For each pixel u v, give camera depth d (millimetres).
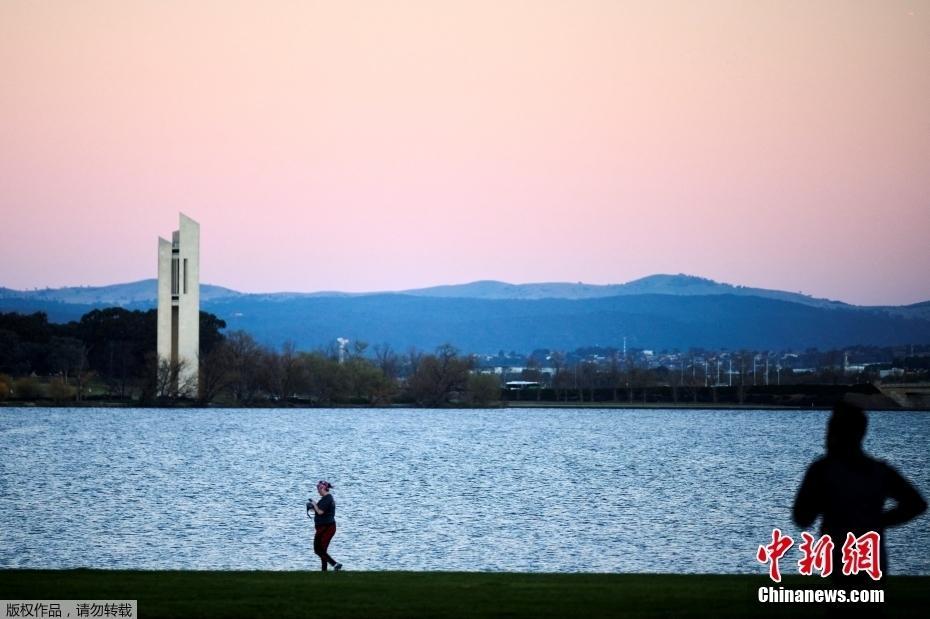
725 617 103562
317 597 113938
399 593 116062
